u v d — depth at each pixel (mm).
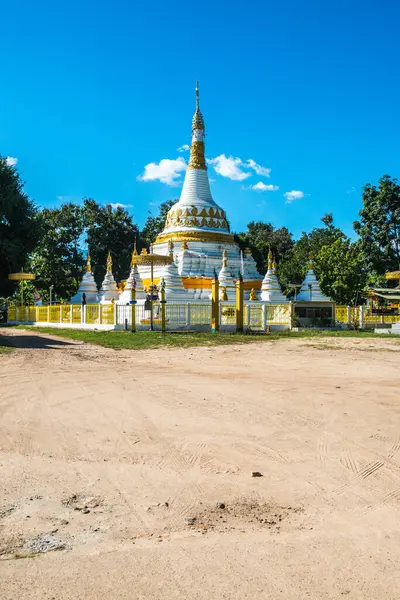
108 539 5633
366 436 9320
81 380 14734
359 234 66750
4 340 28297
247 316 38125
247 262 52344
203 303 37812
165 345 25625
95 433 9594
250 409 11273
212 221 51844
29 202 40844
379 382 14594
